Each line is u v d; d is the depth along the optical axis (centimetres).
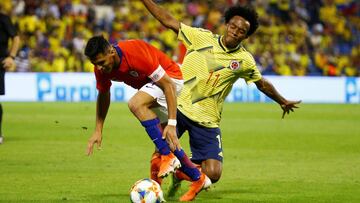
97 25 10238
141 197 2227
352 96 8981
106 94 2466
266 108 7619
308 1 11469
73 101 8219
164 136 2305
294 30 10819
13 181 2906
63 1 10425
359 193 2722
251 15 2603
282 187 2864
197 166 2648
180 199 2497
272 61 10031
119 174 3153
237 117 6475
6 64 4141
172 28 2656
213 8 10650
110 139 4591
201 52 2627
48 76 8400
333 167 3462
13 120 5775
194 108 2639
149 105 2414
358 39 11206
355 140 4719
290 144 4466
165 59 2483
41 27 9969
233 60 2603
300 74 10250
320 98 8938
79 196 2570
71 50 9612
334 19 11400
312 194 2695
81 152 3900
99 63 2258
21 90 8375
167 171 2348
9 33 4156
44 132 4931
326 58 10494
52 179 2977
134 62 2300
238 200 2541
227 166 3481
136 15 10575
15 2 10225
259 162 3634
